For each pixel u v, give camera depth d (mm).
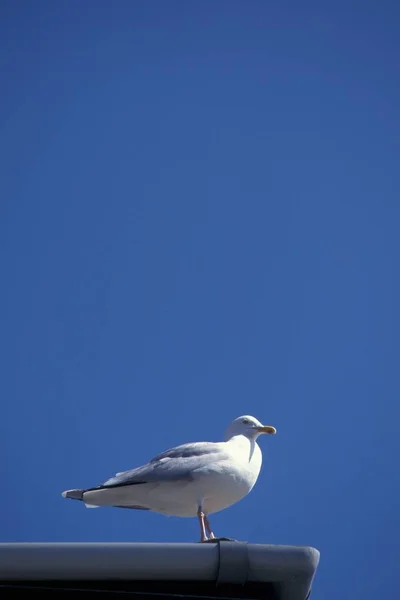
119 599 11266
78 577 10812
